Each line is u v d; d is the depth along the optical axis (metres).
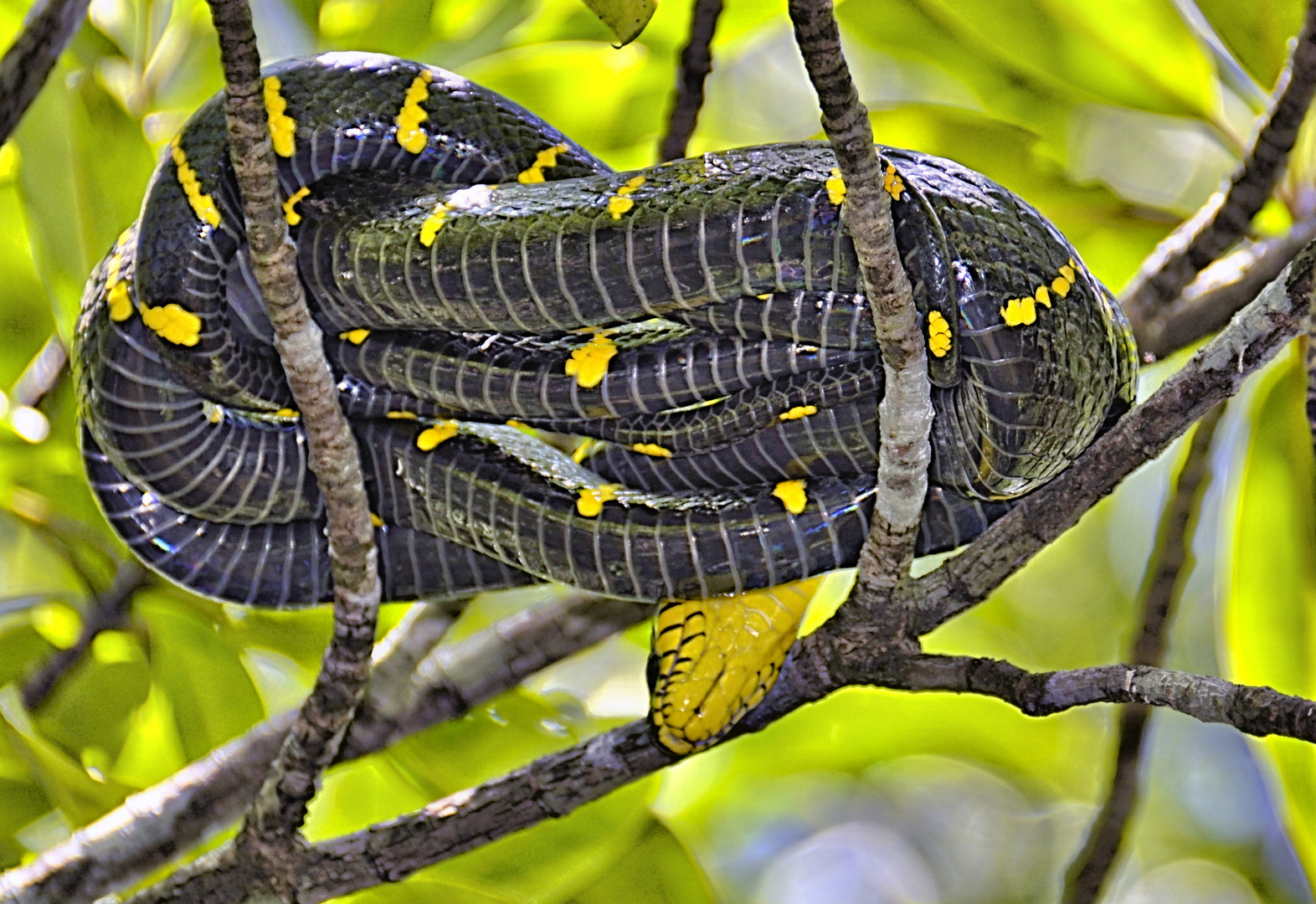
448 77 2.55
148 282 2.51
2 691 2.66
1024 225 2.51
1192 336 2.68
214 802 2.63
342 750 2.67
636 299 2.51
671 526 2.54
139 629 2.69
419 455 2.55
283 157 2.53
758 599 2.56
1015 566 2.53
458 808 2.57
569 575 2.55
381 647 2.68
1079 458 2.53
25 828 2.68
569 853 2.67
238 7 2.43
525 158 2.55
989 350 2.49
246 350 2.53
